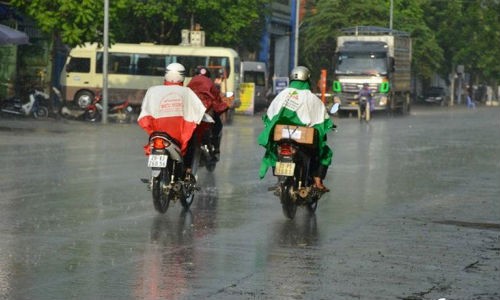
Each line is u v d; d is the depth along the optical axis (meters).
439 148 60.75
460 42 191.00
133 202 30.31
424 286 18.48
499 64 194.38
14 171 39.31
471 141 69.06
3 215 26.84
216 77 104.50
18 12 84.50
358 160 49.72
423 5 180.00
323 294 17.55
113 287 17.70
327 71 157.00
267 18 142.25
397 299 17.28
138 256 20.98
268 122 27.08
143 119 27.33
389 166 46.56
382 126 92.06
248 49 129.12
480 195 35.03
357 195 34.28
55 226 24.98
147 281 18.33
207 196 32.72
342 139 68.62
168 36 113.62
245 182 37.50
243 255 21.52
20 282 17.95
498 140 70.62
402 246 23.31
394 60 119.44
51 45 95.88
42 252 21.17
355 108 115.69
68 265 19.75
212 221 26.80
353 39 119.25
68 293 17.11
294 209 27.73
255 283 18.41
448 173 43.69
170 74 28.08
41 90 87.19
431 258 21.69
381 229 26.11
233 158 48.78
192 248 22.25
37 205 29.08
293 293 17.58
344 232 25.42
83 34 78.62
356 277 19.23
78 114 92.88
